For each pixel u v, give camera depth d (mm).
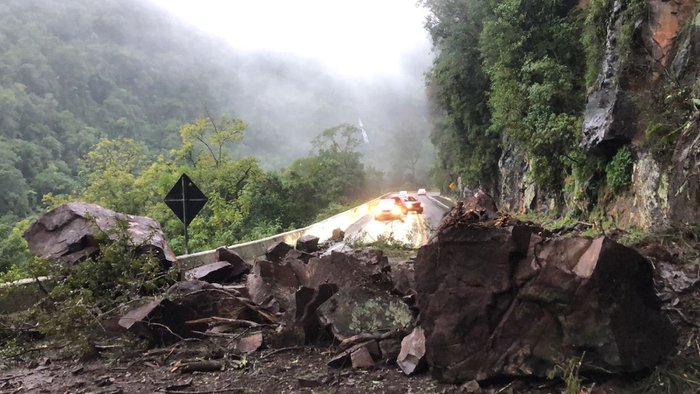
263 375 5246
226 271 9555
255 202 37188
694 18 12266
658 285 5746
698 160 9547
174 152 40188
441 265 4723
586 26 18375
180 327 6582
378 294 5898
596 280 4133
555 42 21406
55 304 6844
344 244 14969
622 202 14555
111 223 8680
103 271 7352
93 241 8148
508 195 30891
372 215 32812
